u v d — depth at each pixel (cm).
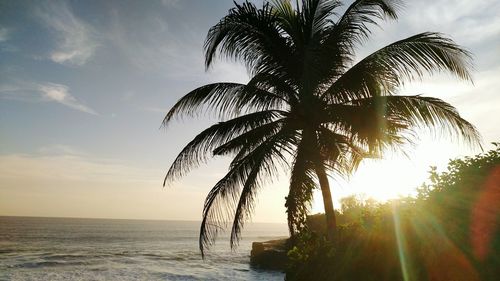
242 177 922
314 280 657
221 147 993
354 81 852
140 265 3988
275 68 996
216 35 960
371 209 614
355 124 855
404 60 821
